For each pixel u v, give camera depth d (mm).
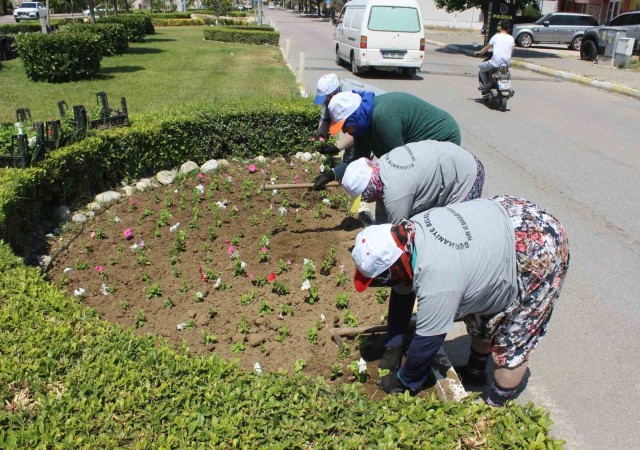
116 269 4984
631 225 6418
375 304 4477
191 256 5234
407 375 3031
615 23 23438
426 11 42906
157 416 2459
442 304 2766
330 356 3818
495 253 2826
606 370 3963
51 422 2387
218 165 7594
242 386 2705
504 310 2984
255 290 4605
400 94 4824
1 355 2838
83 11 43594
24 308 3281
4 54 18875
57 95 12062
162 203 6469
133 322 4207
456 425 2506
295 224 5965
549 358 4086
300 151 8320
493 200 3127
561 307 4742
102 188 6742
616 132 10922
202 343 3959
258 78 15109
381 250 2775
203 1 42406
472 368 3732
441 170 3898
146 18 30094
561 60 22531
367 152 5293
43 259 5129
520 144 9789
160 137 7371
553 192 7426
